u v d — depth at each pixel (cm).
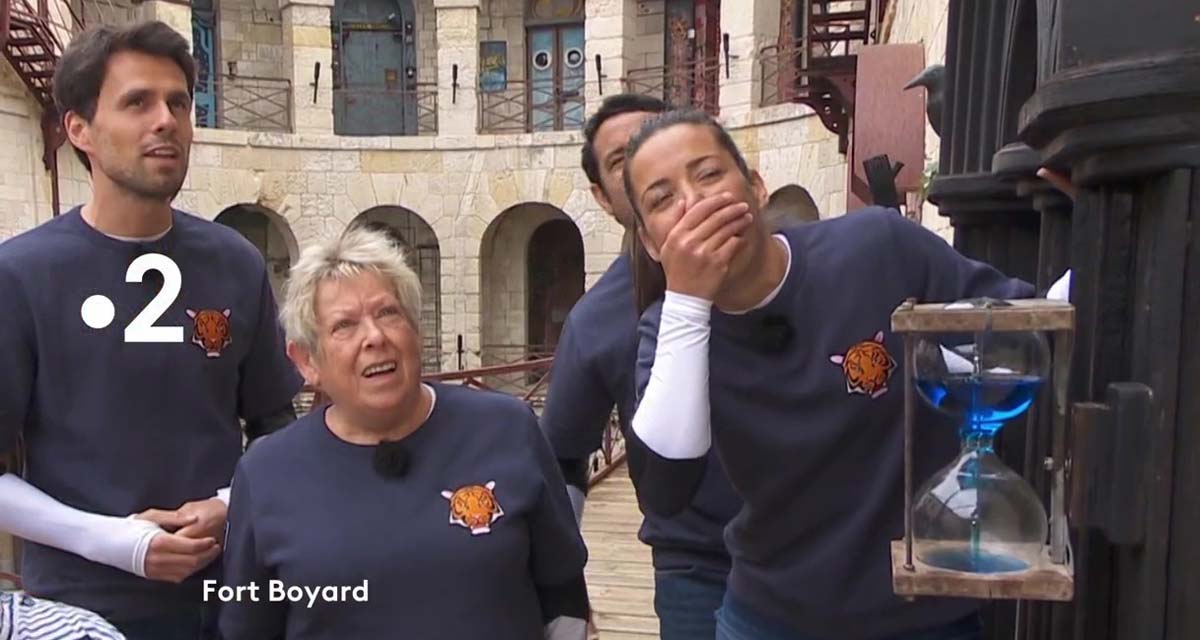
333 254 178
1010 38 150
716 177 132
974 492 111
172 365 206
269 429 239
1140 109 98
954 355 114
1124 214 109
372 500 173
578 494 244
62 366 197
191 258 214
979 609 168
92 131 197
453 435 182
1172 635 103
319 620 168
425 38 1850
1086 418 107
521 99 1819
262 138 1639
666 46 1702
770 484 147
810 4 853
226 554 181
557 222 1867
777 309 141
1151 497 104
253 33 1783
